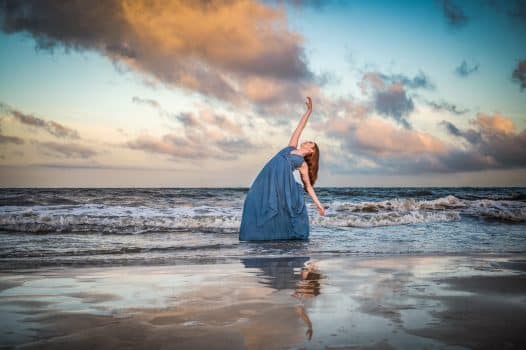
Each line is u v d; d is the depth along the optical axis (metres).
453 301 2.19
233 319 1.83
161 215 9.09
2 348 1.43
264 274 3.18
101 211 9.88
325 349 1.41
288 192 5.97
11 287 2.64
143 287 2.64
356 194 23.64
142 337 1.56
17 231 6.62
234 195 19.17
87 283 2.79
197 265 3.73
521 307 2.05
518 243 5.78
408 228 7.76
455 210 11.32
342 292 2.45
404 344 1.47
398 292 2.44
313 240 5.96
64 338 1.56
